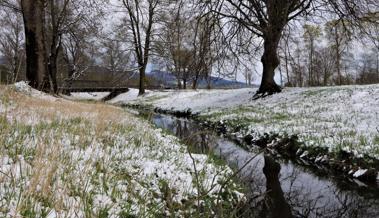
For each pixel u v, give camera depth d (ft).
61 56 123.24
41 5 57.36
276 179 26.20
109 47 123.54
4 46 132.46
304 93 68.33
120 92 155.94
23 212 11.03
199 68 55.31
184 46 87.51
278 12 59.00
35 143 18.72
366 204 21.08
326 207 20.24
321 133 37.14
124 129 29.99
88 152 19.58
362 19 61.16
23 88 46.78
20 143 17.81
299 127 41.52
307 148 33.96
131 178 17.38
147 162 20.71
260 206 19.72
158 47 132.77
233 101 80.33
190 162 23.29
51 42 97.14
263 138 41.45
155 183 17.90
